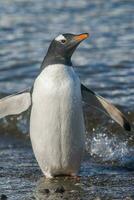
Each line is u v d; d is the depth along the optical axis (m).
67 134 12.66
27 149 16.11
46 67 12.70
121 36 31.34
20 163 14.36
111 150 15.12
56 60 12.73
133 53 27.33
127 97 20.17
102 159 14.56
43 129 12.64
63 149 12.78
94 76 23.48
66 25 35.22
